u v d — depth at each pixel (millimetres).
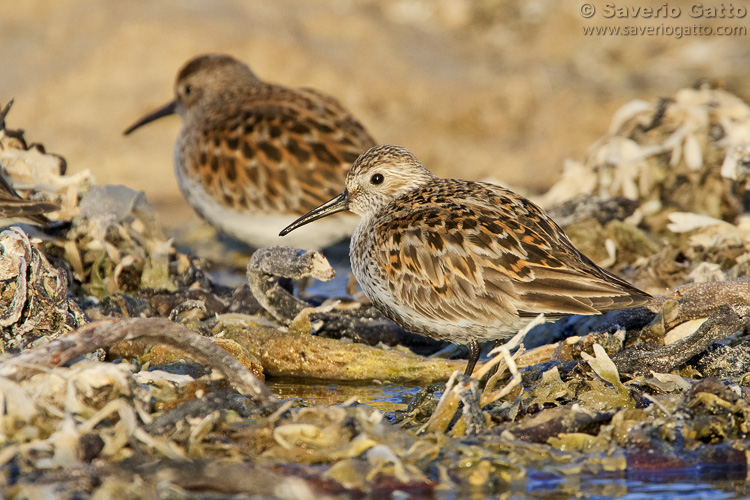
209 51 22625
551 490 7129
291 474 7141
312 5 25406
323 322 11078
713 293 9758
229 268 14852
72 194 11547
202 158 14531
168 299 11203
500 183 15133
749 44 25859
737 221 13078
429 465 7477
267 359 10406
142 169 20172
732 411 8008
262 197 14062
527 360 10023
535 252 9039
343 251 15820
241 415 8102
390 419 8766
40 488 6570
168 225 17359
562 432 7988
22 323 9289
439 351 11133
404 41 24938
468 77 23703
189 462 7117
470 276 9102
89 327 7805
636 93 23172
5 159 11398
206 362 8125
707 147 13961
